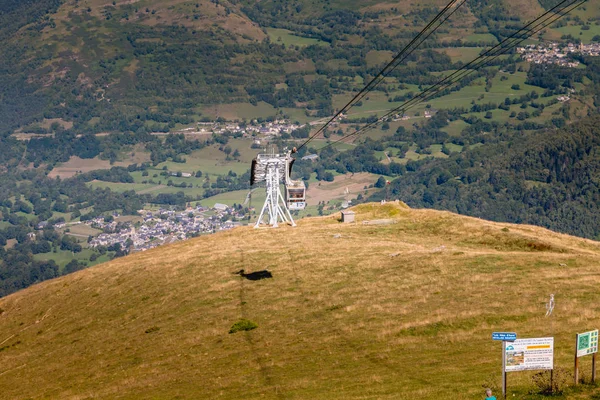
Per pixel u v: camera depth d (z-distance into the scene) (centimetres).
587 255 14938
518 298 11844
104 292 17938
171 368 11450
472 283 13350
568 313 10644
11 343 16100
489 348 9588
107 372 12119
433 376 8725
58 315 17275
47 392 11744
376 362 9838
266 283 15700
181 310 14925
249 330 12681
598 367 7925
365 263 16175
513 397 7312
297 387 9250
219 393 9619
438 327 10950
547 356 7175
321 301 13775
